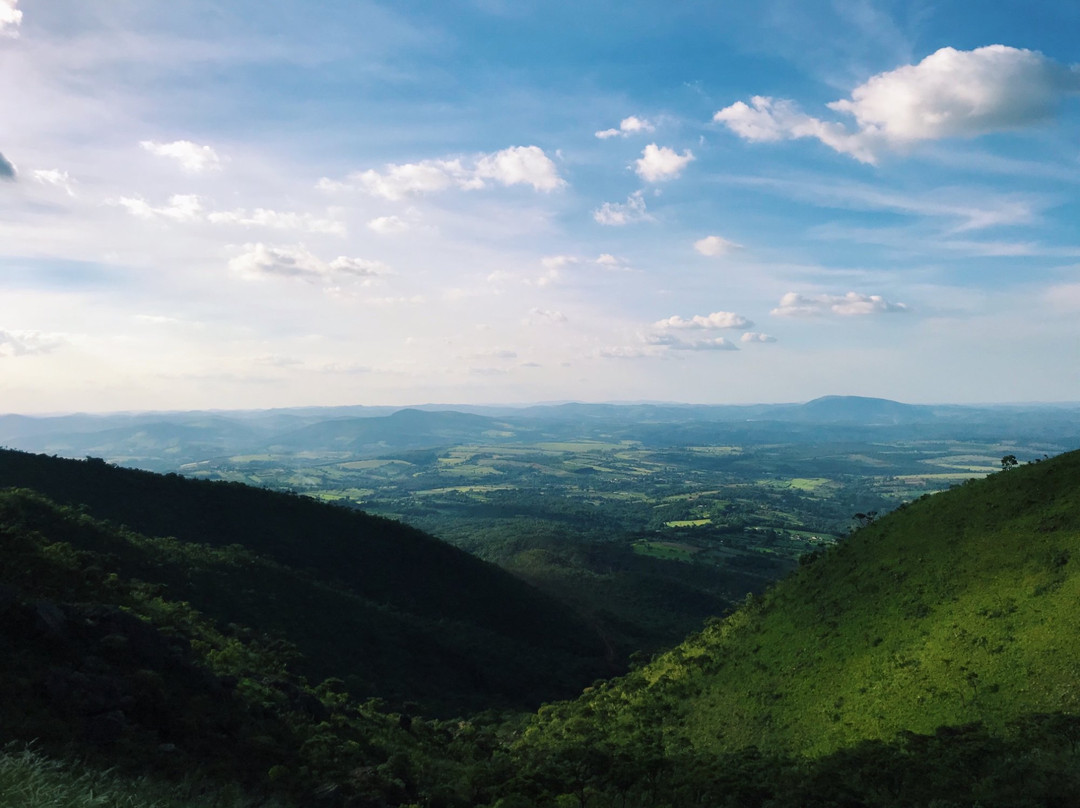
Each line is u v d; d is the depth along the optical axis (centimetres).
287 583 11306
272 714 5278
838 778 4447
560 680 12888
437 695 10456
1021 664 4919
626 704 8294
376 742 6094
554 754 6250
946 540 7325
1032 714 4319
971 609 5891
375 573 14912
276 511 15412
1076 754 3894
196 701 4509
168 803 2895
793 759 5366
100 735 3459
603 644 15888
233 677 5556
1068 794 3475
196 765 3706
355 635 11000
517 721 9819
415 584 15262
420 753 6369
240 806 3341
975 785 3872
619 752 5988
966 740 4347
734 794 4744
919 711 5138
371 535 16250
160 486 14212
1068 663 4625
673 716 7419
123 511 12475
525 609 16188
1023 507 6950
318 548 14862
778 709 6391
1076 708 4250
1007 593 5794
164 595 8538
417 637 11944
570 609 17675
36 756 2481
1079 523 6078
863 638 6631
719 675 7856
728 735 6444
